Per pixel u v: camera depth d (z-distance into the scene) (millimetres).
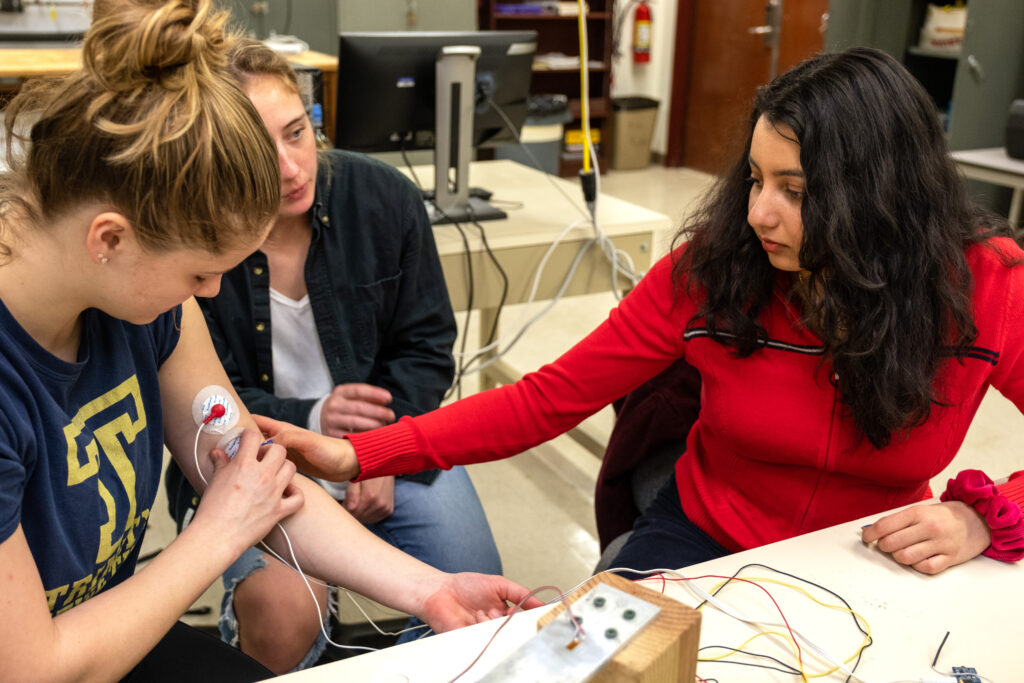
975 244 1094
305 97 1844
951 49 4434
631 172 6258
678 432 1496
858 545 1012
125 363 919
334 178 1517
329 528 1094
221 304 1474
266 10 4395
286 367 1561
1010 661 832
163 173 694
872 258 1019
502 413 1233
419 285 1624
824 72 1016
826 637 861
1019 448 2582
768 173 1035
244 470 981
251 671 1013
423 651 832
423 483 1539
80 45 769
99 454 888
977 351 1077
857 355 1029
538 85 5934
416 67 2113
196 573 907
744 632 869
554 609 670
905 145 1001
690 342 1206
